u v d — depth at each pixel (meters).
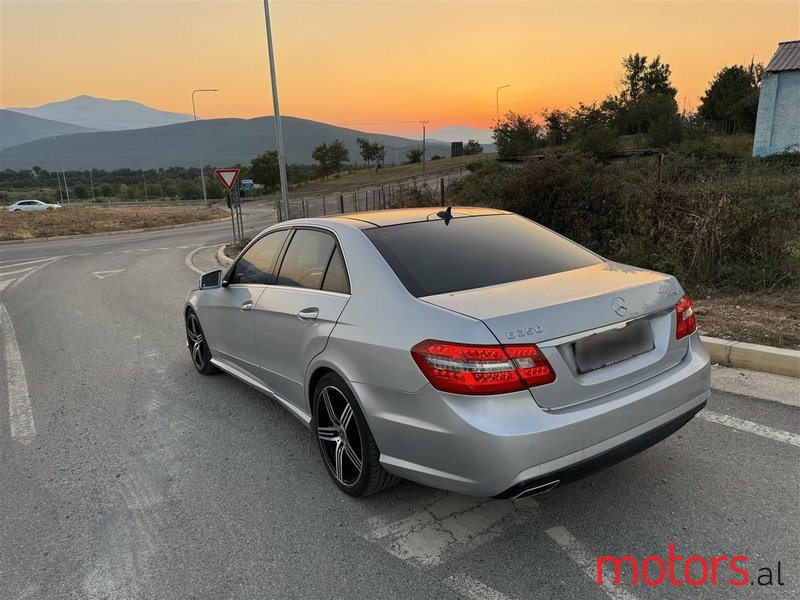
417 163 102.12
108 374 5.66
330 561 2.60
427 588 2.38
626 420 2.48
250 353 4.16
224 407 4.60
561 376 2.35
